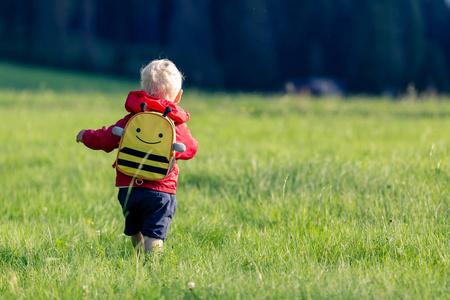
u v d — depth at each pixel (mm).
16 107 52031
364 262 11406
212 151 26203
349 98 66812
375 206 15164
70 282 10320
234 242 12969
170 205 12281
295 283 9992
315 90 143750
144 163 11938
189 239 13430
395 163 19844
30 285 10586
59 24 189125
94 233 13914
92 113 47375
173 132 12008
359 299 9312
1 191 19781
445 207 14820
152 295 9648
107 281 10367
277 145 28500
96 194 19234
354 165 19734
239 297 9492
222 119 42531
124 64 196125
